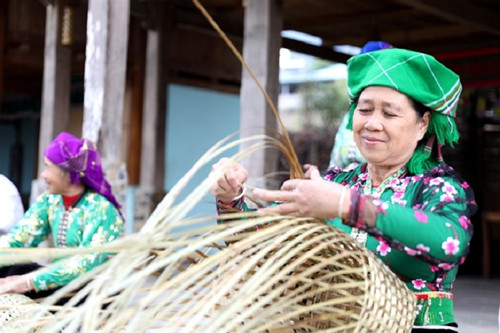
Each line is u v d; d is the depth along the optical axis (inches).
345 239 58.3
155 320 51.7
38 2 311.6
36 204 119.4
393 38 340.5
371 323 54.4
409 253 57.9
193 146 356.8
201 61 348.5
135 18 329.7
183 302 55.9
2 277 115.1
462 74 347.9
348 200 56.5
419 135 67.0
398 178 67.9
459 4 252.7
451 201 62.5
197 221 53.5
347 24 316.5
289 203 58.6
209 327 49.0
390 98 64.9
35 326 63.4
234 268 57.3
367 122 66.1
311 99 687.1
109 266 50.3
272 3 187.0
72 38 254.8
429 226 57.1
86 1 300.8
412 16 299.0
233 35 322.3
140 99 330.3
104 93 174.4
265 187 181.3
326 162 555.2
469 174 352.8
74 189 115.6
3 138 498.9
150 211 297.3
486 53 339.0
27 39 309.0
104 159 173.6
